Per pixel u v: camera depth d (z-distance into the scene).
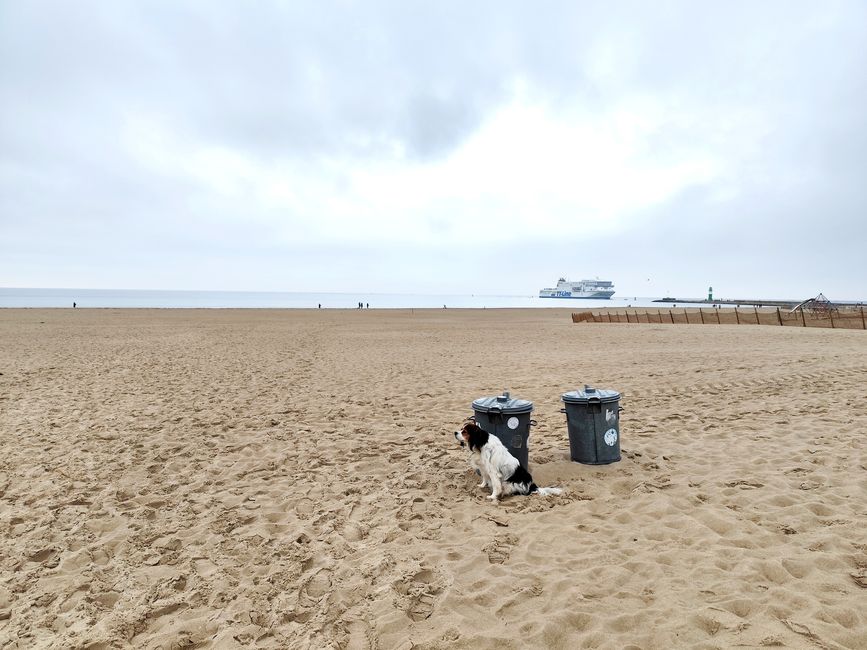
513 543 4.42
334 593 3.70
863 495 5.14
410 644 3.12
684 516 4.79
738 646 2.97
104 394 11.42
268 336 28.25
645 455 6.66
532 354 18.89
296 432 8.33
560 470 6.06
